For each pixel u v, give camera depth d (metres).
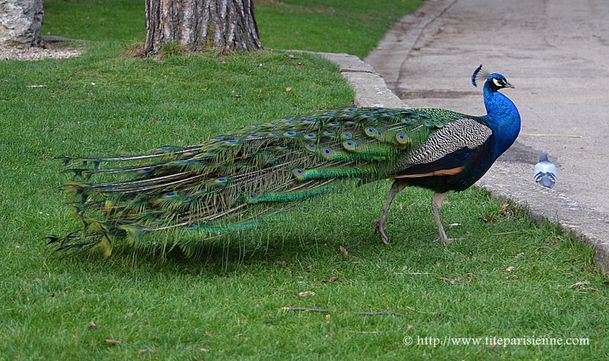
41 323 5.24
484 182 8.19
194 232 5.73
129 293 5.69
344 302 5.68
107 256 5.84
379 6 25.44
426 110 6.62
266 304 5.61
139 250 6.32
